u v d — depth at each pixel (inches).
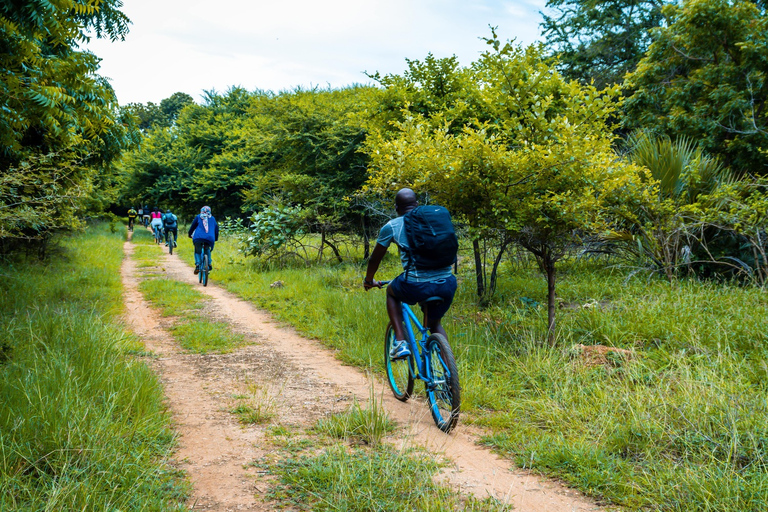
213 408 177.5
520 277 406.6
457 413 152.9
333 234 592.1
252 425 162.1
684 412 151.8
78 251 661.9
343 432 152.2
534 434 153.5
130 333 266.2
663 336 230.2
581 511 113.4
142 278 534.3
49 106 226.1
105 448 125.0
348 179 556.4
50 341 213.0
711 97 457.7
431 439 153.0
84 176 478.9
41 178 347.9
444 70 450.3
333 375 220.7
